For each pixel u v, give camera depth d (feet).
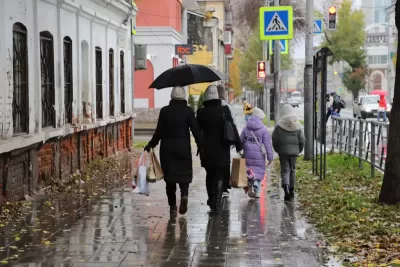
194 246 45.24
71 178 77.51
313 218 54.95
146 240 46.93
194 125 55.72
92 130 92.17
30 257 41.93
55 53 75.05
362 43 394.52
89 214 56.29
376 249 43.32
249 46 375.86
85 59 92.58
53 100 74.59
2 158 56.54
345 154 104.06
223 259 41.78
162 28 212.64
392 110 59.06
